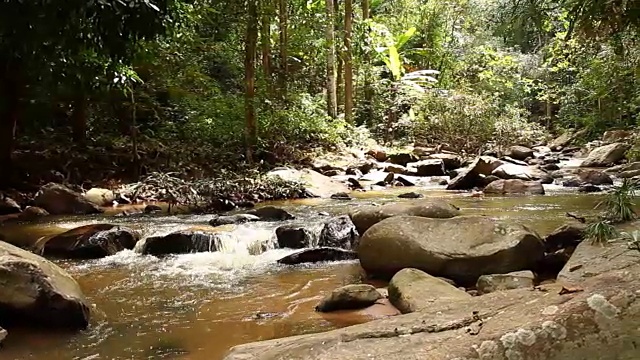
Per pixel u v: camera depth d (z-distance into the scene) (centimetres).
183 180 928
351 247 600
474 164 1109
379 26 1797
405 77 1911
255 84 1355
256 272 527
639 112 1520
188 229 645
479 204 826
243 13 1123
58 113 1167
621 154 1285
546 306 231
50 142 1052
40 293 365
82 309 375
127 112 1187
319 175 1106
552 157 1480
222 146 1156
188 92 1247
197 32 1148
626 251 411
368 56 1862
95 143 1095
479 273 456
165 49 1094
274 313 405
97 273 522
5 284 361
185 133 1186
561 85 2036
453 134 1588
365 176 1192
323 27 1565
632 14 596
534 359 201
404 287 407
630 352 190
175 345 347
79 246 582
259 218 727
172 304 430
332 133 1402
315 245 611
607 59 1254
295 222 697
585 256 427
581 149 1622
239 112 1225
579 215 684
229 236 605
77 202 819
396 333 265
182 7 841
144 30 662
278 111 1296
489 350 211
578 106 1841
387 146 1617
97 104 1150
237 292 461
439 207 571
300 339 287
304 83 1698
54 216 787
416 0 2209
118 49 714
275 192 960
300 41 1541
